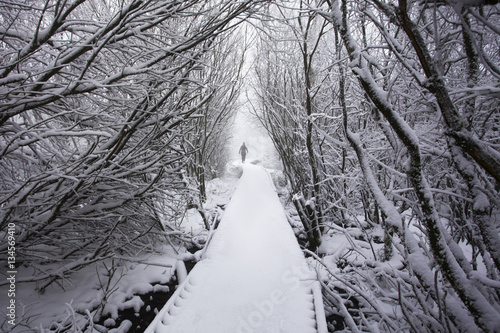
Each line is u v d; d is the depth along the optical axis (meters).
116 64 3.29
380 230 5.20
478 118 2.29
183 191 4.76
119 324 2.91
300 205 5.30
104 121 3.21
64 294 3.04
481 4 1.08
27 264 3.20
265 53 6.29
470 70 1.66
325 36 5.29
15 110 2.49
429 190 1.54
